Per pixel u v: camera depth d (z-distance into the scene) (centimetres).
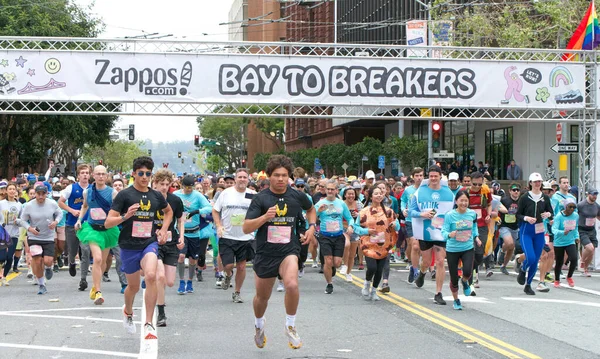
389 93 1861
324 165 5775
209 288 1474
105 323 1059
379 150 4750
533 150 3697
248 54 1822
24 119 4434
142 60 1797
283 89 1833
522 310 1209
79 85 1781
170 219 938
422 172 1703
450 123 4759
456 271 1211
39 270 1371
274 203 816
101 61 1788
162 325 1041
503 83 1891
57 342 920
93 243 1195
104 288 1459
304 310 1201
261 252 820
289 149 9375
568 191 1734
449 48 1877
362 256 1833
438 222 1290
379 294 1397
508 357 855
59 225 1678
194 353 861
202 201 1409
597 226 1858
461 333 1002
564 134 2700
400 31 5141
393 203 1998
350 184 1952
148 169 903
